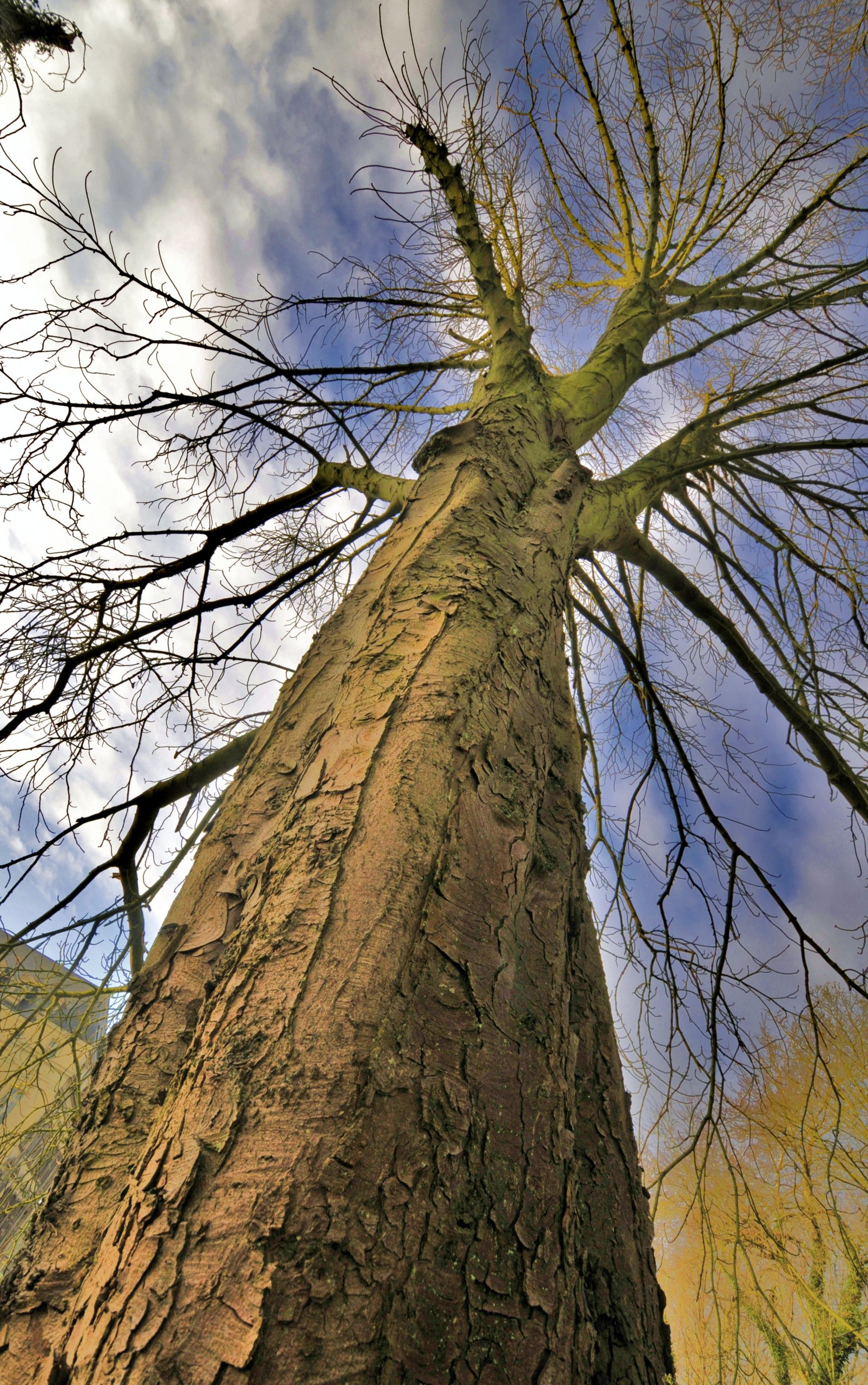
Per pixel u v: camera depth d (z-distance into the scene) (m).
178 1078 1.11
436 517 2.28
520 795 1.58
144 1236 0.90
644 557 4.01
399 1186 0.94
